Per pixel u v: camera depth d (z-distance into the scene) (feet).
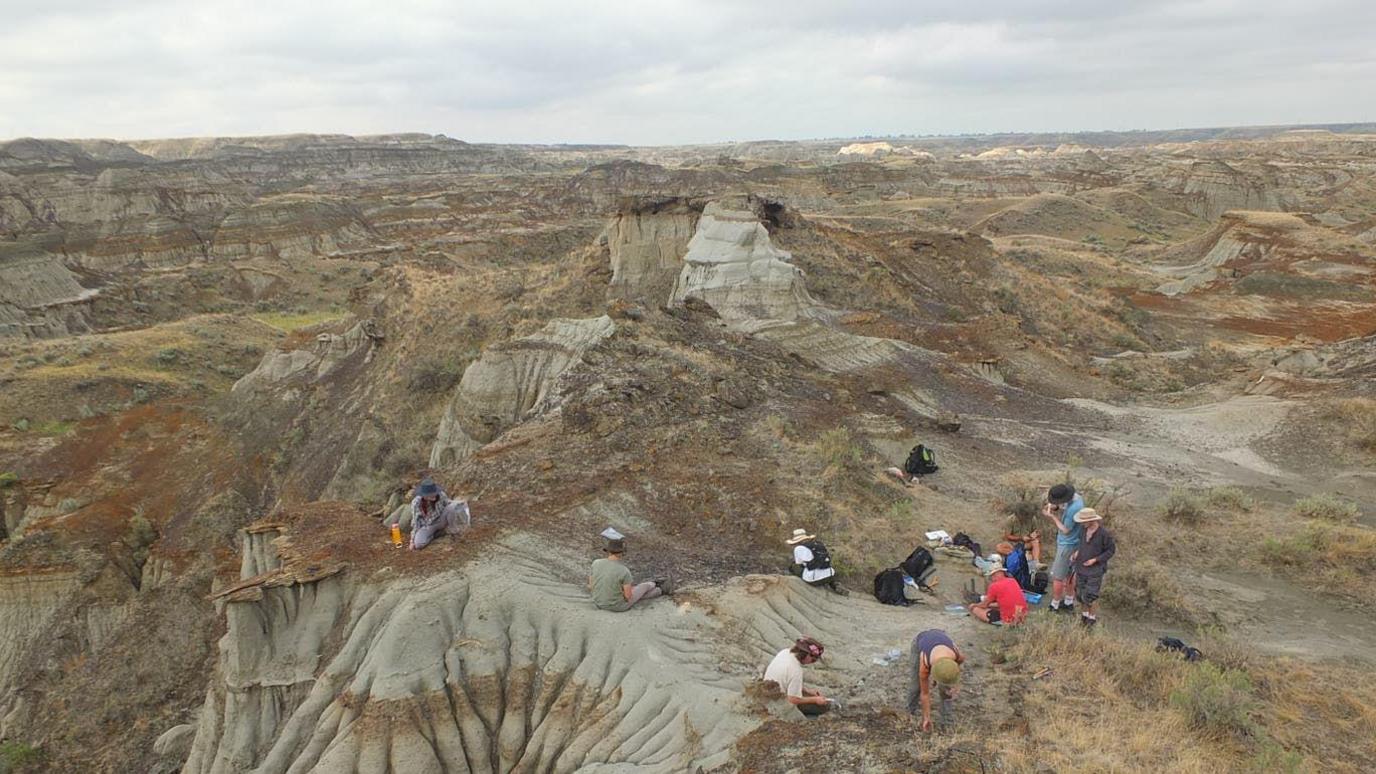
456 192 453.99
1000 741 26.43
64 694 80.23
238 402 142.41
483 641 36.04
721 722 29.73
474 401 96.43
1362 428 74.95
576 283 138.82
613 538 37.42
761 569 42.96
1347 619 41.27
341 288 279.49
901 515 51.83
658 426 61.41
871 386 84.17
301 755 34.60
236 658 39.06
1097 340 143.84
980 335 115.14
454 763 33.83
